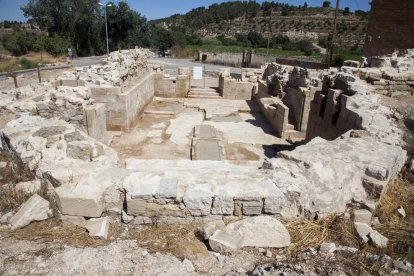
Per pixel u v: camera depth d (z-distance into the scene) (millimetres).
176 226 3672
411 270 3055
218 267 3107
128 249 3289
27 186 4238
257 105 15391
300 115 10867
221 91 17453
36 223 3682
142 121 12625
